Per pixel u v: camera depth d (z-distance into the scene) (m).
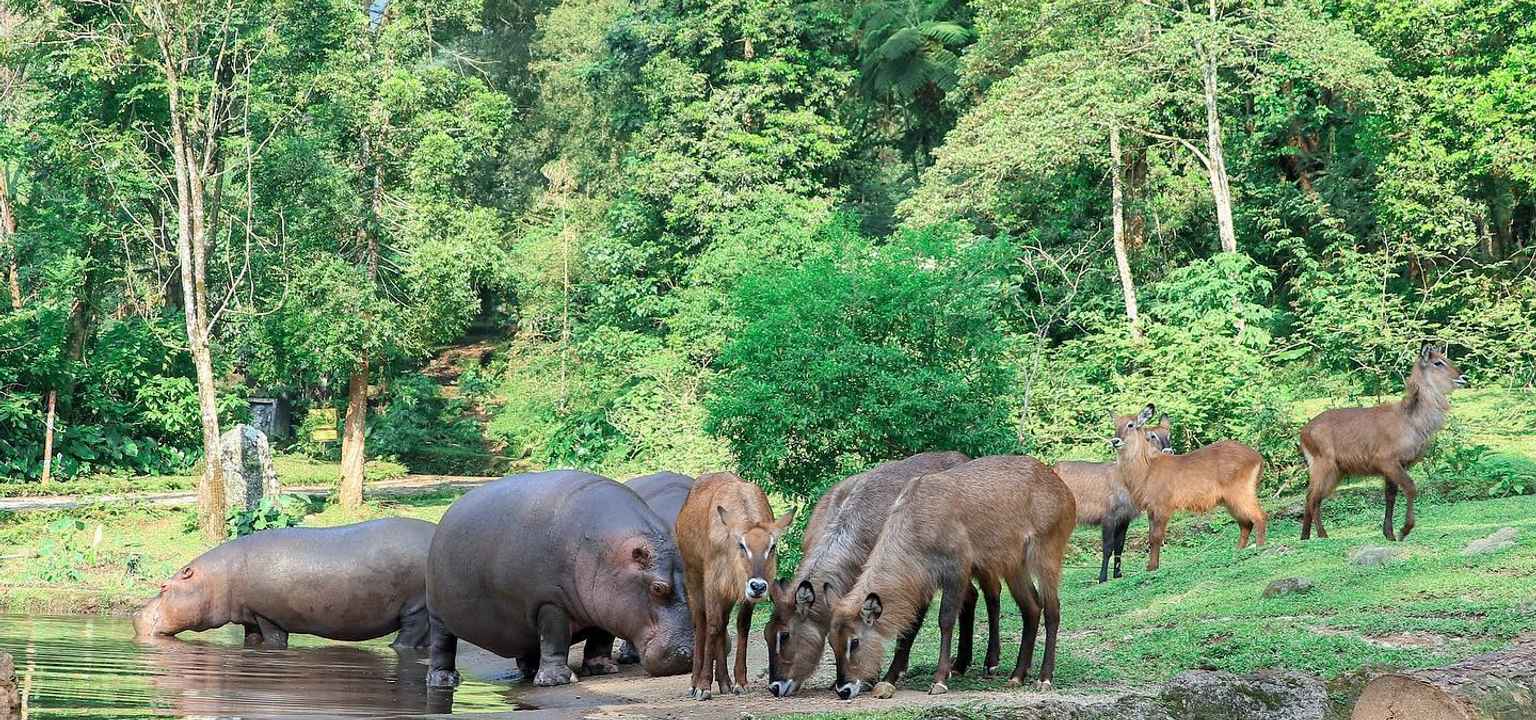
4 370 29.69
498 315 50.84
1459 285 26.12
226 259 25.28
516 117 49.38
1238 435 19.09
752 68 35.44
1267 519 16.27
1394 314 22.72
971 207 27.06
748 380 15.12
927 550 7.98
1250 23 26.66
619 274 35.41
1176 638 9.34
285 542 13.62
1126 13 26.42
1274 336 26.83
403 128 25.75
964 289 15.80
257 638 13.70
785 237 30.42
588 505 10.53
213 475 22.17
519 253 36.41
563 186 42.88
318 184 24.81
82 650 12.23
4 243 30.80
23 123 29.08
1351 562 11.34
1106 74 25.64
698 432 22.12
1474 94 25.25
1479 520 13.42
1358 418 13.13
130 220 28.89
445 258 25.08
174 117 22.88
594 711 7.88
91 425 31.52
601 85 39.25
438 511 25.38
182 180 23.00
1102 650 9.41
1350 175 29.52
